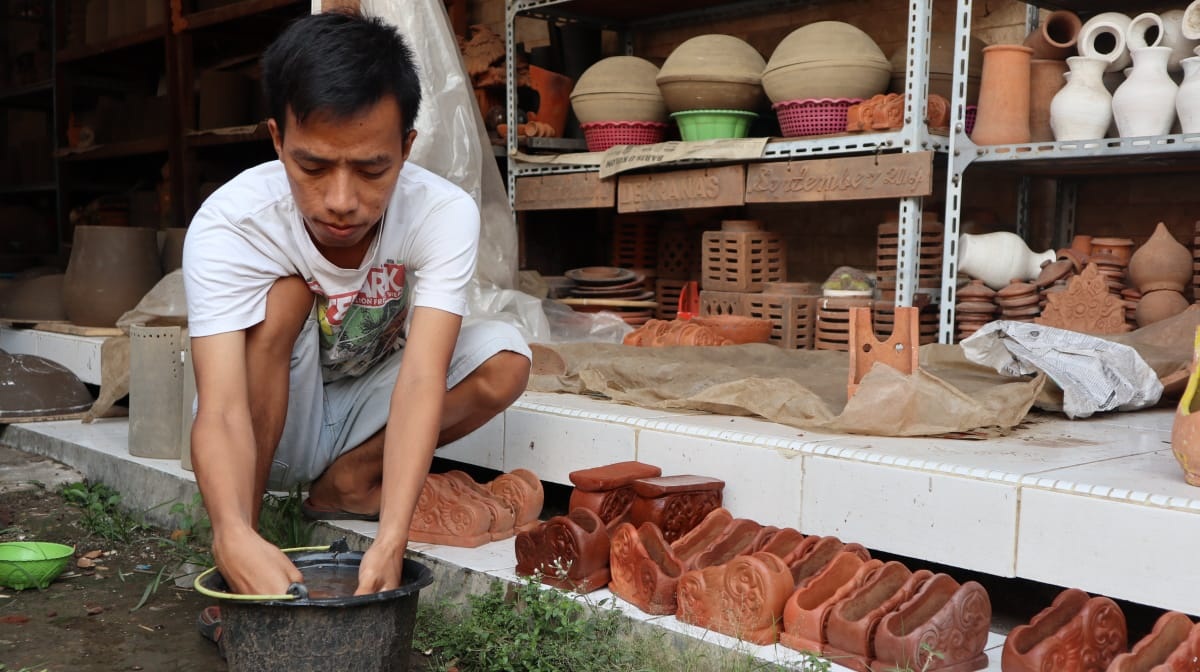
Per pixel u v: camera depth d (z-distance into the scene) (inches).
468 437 113.7
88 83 308.8
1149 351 117.5
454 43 152.7
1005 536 74.9
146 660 81.0
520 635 74.4
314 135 58.7
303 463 95.0
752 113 168.6
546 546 82.0
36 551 102.7
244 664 58.4
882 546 81.5
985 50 144.7
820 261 192.1
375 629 58.1
